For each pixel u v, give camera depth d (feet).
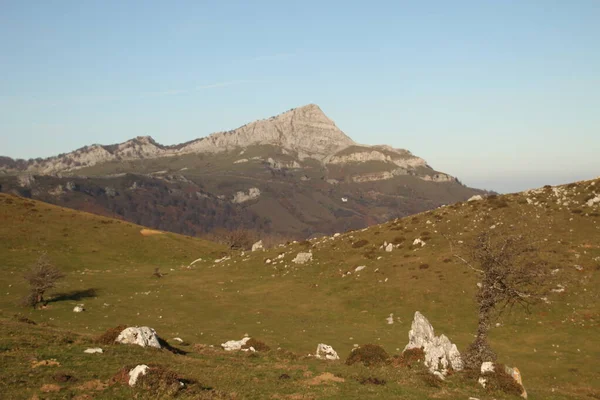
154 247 389.19
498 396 96.89
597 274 207.10
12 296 229.45
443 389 97.09
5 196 438.40
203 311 220.43
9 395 70.54
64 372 83.05
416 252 269.03
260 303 235.20
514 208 293.23
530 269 124.57
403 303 218.79
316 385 92.68
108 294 247.29
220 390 83.51
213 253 398.01
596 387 129.49
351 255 289.53
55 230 382.83
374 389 91.56
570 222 261.44
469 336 179.01
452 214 308.19
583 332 171.63
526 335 176.76
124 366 86.07
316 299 238.07
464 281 226.38
